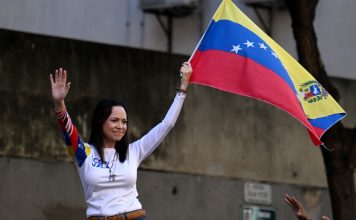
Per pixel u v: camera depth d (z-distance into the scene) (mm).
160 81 18500
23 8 21766
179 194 18641
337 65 21719
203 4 21859
